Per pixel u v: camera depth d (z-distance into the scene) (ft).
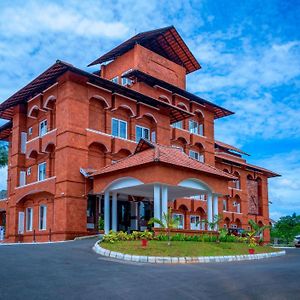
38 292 29.71
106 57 121.70
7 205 113.09
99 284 33.40
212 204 86.28
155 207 72.02
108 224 83.51
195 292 31.37
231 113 137.39
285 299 29.66
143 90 109.70
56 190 90.58
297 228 202.39
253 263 54.75
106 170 82.89
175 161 76.18
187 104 124.98
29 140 104.06
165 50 124.36
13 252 53.26
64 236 86.17
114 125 100.48
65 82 91.91
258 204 169.27
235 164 158.81
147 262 50.14
